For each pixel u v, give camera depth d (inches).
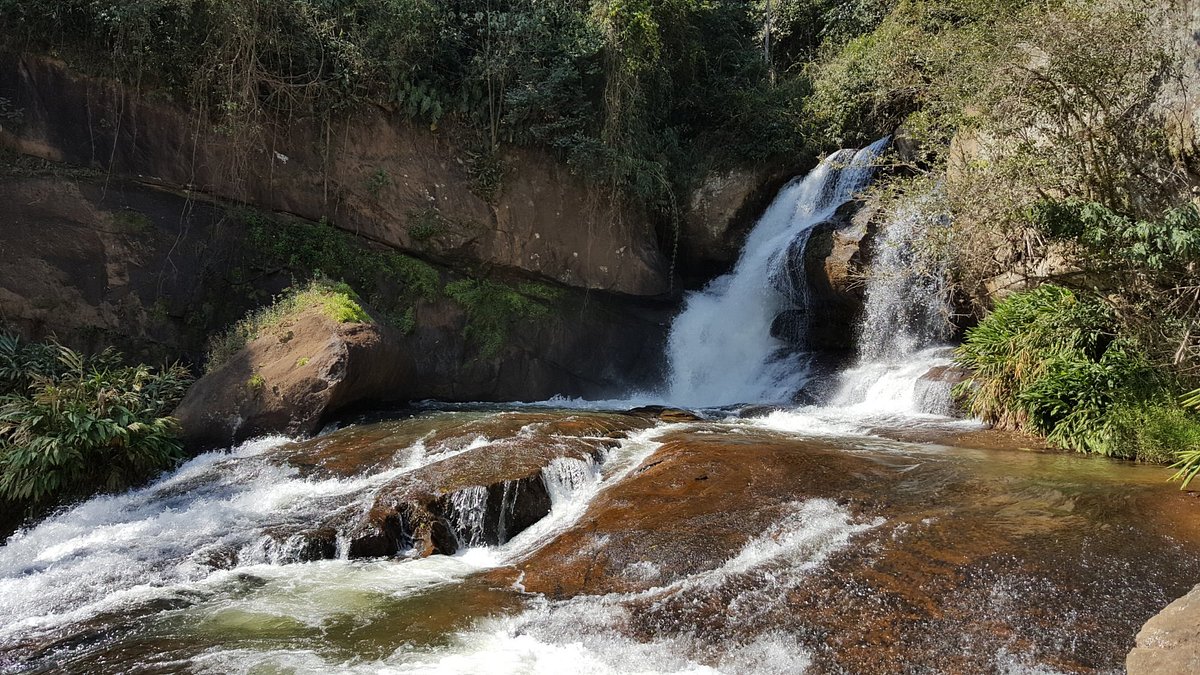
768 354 667.4
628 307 700.0
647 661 203.9
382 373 504.4
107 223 510.3
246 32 523.2
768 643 205.3
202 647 216.8
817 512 278.7
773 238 716.0
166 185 531.2
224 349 486.6
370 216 585.3
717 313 699.4
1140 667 169.9
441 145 611.2
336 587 261.0
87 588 261.7
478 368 600.7
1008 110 417.1
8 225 486.6
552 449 359.3
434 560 289.9
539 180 639.1
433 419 468.8
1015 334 434.6
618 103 644.1
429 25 587.2
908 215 463.5
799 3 977.5
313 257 562.6
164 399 460.4
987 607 208.8
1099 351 407.8
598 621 224.8
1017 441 393.4
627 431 418.9
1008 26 404.8
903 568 232.4
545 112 634.8
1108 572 219.9
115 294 508.7
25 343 485.1
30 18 490.6
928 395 478.9
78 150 507.5
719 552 257.4
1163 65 391.2
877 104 713.6
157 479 393.4
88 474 373.1
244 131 538.3
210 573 274.7
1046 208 368.8
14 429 378.9
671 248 751.1
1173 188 391.5
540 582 259.1
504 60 606.5
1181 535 241.4
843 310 600.7
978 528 254.8
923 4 607.5
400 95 583.5
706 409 528.7
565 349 643.5
